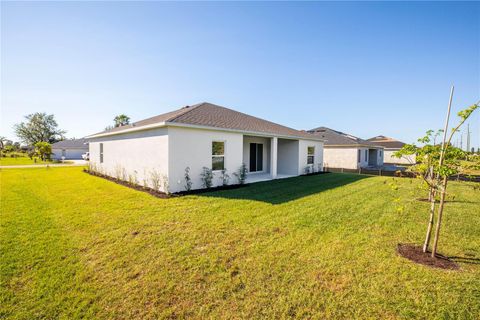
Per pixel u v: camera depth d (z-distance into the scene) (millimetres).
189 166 8938
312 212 6164
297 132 16594
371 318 2314
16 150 60969
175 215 5762
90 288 2850
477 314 2357
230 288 2840
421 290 2760
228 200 7410
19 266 3342
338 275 3104
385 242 4215
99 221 5328
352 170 20422
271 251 3830
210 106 13555
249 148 14914
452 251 3855
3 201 7320
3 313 2412
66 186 10211
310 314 2391
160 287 2871
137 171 10641
